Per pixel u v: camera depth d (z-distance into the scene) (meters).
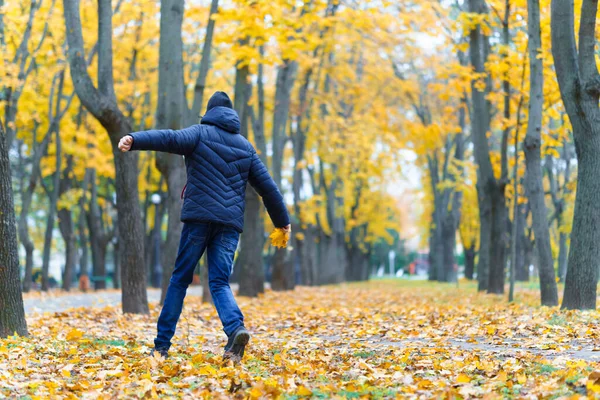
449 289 24.69
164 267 15.18
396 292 23.27
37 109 26.69
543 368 5.46
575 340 7.69
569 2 11.12
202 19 19.70
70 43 12.27
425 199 42.62
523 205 32.16
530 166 13.62
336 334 9.51
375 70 29.44
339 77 29.39
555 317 10.30
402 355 6.72
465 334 8.88
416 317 11.39
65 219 29.69
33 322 10.49
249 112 22.64
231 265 6.15
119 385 5.20
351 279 47.72
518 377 5.05
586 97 11.04
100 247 33.41
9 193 7.75
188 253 6.12
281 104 24.20
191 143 5.95
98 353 6.88
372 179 43.97
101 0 12.39
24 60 20.94
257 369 5.70
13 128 21.75
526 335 8.50
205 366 5.67
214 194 5.98
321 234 38.62
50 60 24.30
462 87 19.55
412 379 5.24
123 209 12.59
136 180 12.72
